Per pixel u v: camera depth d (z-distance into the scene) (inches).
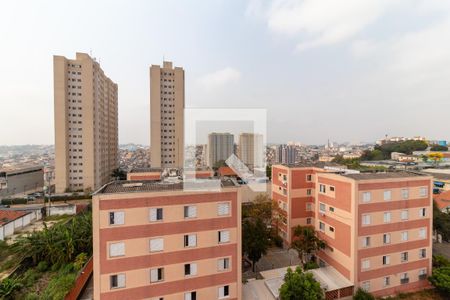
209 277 762.8
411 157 4507.9
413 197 968.3
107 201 665.6
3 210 1697.8
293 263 1143.0
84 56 2839.6
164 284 716.0
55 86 2682.1
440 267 986.7
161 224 711.7
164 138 3395.7
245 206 1437.0
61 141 2709.2
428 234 986.1
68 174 2758.4
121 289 677.9
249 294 863.1
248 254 1023.6
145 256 698.8
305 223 1370.6
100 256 661.9
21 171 2952.8
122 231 678.5
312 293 756.6
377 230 918.4
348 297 881.5
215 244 768.3
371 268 909.2
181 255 732.7
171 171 1098.7
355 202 888.3
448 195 1924.2
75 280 853.2
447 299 906.1
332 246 1003.3
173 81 3437.5
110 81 3526.1
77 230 1181.7
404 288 948.0
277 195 1469.0
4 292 832.3
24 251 1083.9
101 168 3122.5
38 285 935.7
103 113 3240.7
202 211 753.6
